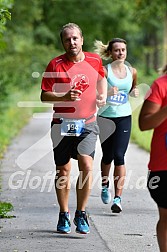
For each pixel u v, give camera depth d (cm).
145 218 1498
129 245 1266
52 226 1413
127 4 7362
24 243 1275
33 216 1511
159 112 979
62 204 1355
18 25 6053
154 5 4797
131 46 9600
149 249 1238
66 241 1293
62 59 1327
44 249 1232
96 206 1631
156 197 1013
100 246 1257
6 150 2758
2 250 1223
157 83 1005
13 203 1658
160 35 9025
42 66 6725
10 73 5416
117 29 7900
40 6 7162
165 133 1005
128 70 1580
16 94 5116
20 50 6362
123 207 1619
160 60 8500
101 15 7800
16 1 5662
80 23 7775
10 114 4084
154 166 1011
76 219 1342
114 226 1421
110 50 1583
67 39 1315
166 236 1015
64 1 7719
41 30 7825
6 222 1452
